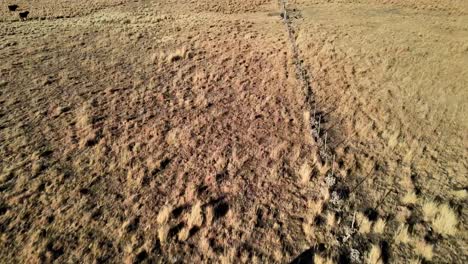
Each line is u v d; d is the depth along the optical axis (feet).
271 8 120.57
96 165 36.91
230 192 32.96
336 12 109.40
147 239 27.96
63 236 28.25
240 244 27.37
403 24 92.27
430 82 54.80
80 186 33.86
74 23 99.30
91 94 53.88
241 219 29.78
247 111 48.34
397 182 33.78
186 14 112.57
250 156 38.50
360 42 75.05
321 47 71.97
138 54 71.56
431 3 118.32
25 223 29.43
